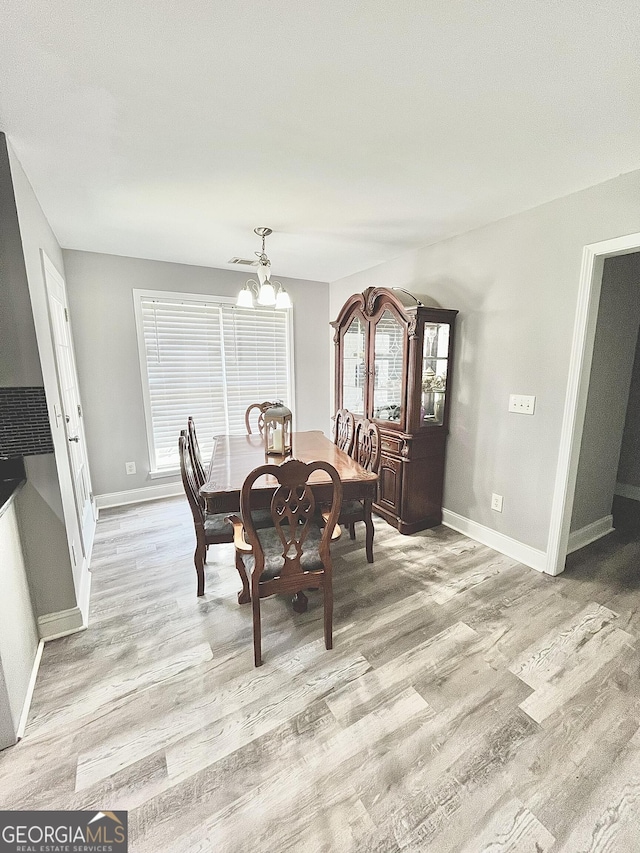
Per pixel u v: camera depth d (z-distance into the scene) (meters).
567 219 2.11
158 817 1.11
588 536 2.81
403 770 1.24
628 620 1.93
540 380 2.33
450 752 1.29
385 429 3.04
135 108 1.37
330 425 4.89
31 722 1.41
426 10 0.98
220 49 1.10
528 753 1.29
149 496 3.72
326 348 4.71
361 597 2.14
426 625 1.91
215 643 1.80
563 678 1.59
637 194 1.84
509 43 1.09
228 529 2.14
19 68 1.15
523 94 1.31
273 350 4.33
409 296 2.86
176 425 3.82
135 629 1.90
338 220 2.49
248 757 1.28
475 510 2.84
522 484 2.49
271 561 1.73
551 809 1.13
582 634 1.84
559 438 2.26
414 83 1.25
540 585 2.25
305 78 1.23
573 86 1.27
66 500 1.99
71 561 1.88
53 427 1.80
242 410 4.21
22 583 1.65
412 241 2.94
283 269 3.89
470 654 1.72
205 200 2.18
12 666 1.40
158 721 1.41
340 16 1.00
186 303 3.71
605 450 2.76
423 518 3.01
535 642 1.79
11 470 1.71
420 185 2.00
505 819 1.10
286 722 1.40
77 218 2.41
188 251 3.21
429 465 2.96
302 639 1.82
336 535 1.96
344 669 1.64
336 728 1.38
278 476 1.49
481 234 2.60
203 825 1.09
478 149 1.66
